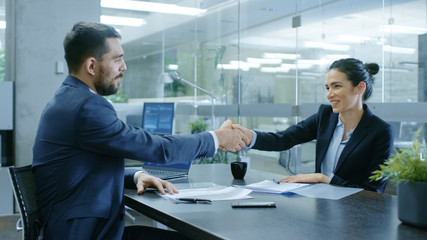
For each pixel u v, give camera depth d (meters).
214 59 5.29
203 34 5.41
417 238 0.88
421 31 3.26
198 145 1.42
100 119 1.21
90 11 4.14
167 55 5.52
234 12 5.05
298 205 1.22
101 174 1.24
